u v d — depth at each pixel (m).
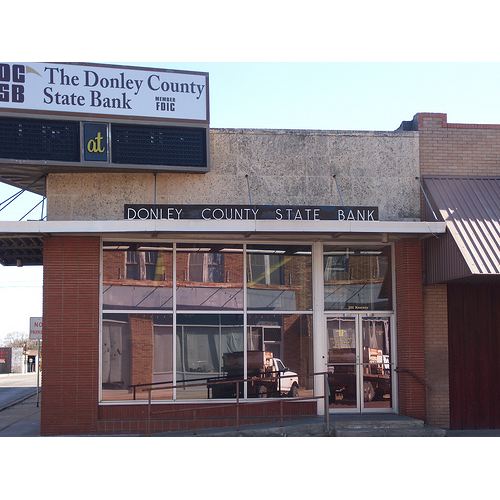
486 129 12.97
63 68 11.53
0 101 11.18
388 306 12.65
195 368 11.81
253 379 11.21
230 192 12.23
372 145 12.67
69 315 11.36
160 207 11.46
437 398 12.12
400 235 11.90
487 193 12.28
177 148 11.93
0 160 11.09
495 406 12.28
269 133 12.47
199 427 11.56
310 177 12.48
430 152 12.77
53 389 11.21
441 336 12.27
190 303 11.98
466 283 12.33
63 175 11.86
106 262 11.78
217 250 12.17
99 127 11.56
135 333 11.71
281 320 12.23
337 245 12.64
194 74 12.09
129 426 11.34
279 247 12.41
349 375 12.38
